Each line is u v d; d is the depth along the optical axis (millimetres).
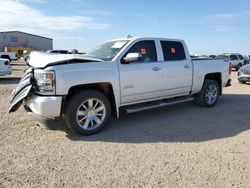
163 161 4207
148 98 6469
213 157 4352
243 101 9047
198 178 3686
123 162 4176
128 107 6199
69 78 5148
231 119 6645
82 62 5441
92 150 4656
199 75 7551
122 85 5855
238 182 3588
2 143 4961
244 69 14117
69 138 5254
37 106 5074
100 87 5773
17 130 5691
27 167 4016
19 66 29875
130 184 3543
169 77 6754
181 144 4926
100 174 3807
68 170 3926
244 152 4555
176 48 7109
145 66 6254
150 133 5562
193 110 7582
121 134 5504
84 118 5387
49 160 4254
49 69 5059
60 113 5152
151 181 3613
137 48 6285
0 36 74188
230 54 28266
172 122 6375
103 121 5613
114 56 5973
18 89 5484
